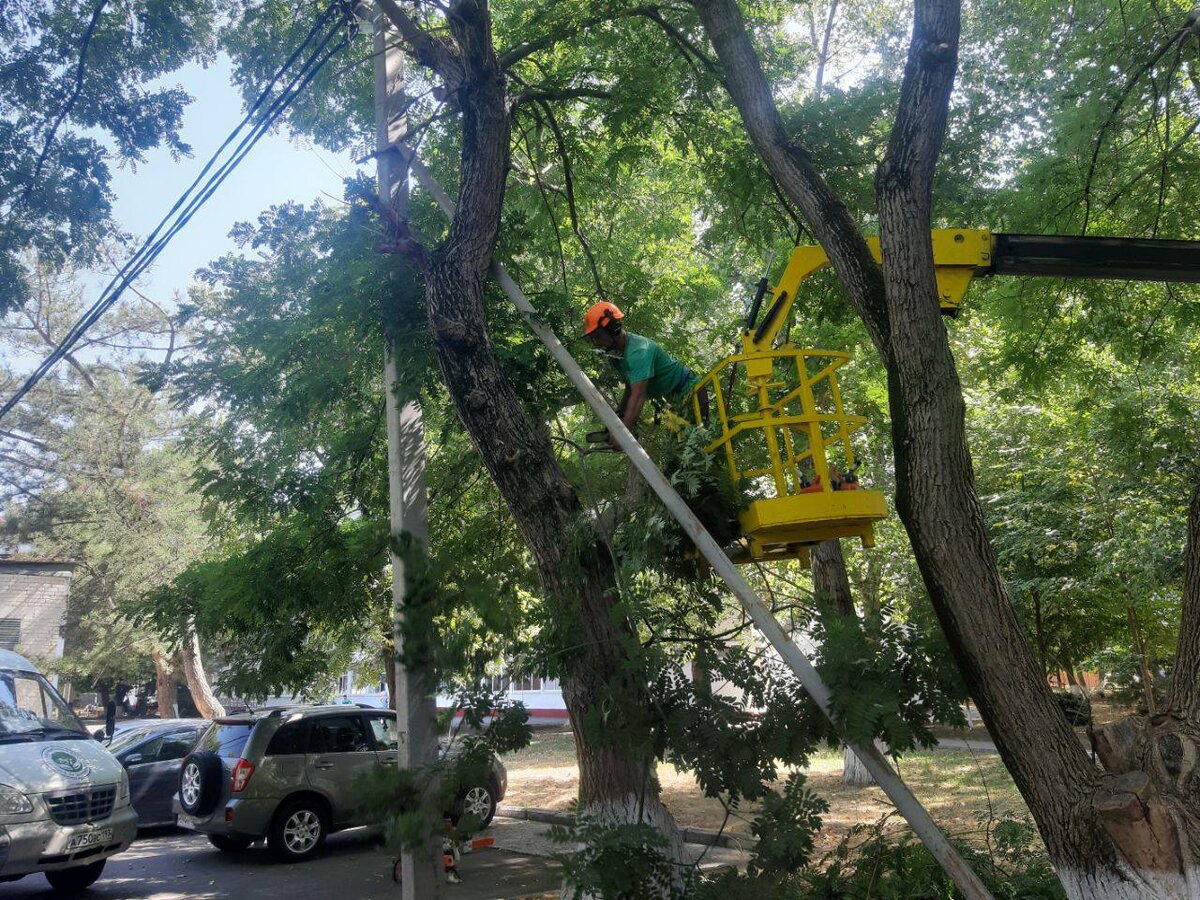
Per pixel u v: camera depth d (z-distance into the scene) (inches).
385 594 383.9
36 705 394.0
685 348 449.4
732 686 211.0
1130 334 402.0
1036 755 192.1
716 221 466.3
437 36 352.2
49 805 346.0
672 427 249.6
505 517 388.8
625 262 457.1
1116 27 382.0
